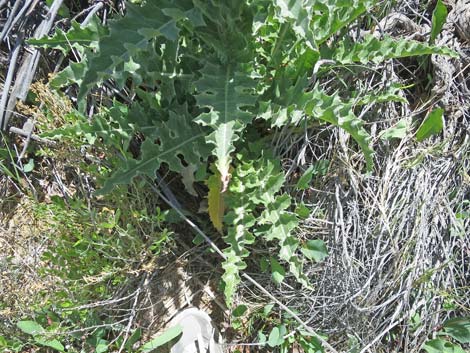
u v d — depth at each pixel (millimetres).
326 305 1836
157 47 1590
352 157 1811
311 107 1521
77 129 1653
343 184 1848
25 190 1894
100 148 1733
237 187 1682
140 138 1848
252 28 1476
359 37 1830
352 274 1817
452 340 1896
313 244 1774
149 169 1613
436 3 1924
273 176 1677
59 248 1722
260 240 1843
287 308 1761
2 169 1878
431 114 1758
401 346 1871
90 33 1590
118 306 1836
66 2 1879
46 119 1731
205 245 1872
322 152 1859
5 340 1813
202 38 1514
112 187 1593
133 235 1746
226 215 1668
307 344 1848
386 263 1850
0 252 1864
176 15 1331
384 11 1863
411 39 1899
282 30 1537
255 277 1860
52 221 1733
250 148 1741
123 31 1349
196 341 1821
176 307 1857
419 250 1816
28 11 1816
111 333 1870
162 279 1869
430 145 1867
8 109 1828
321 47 1711
